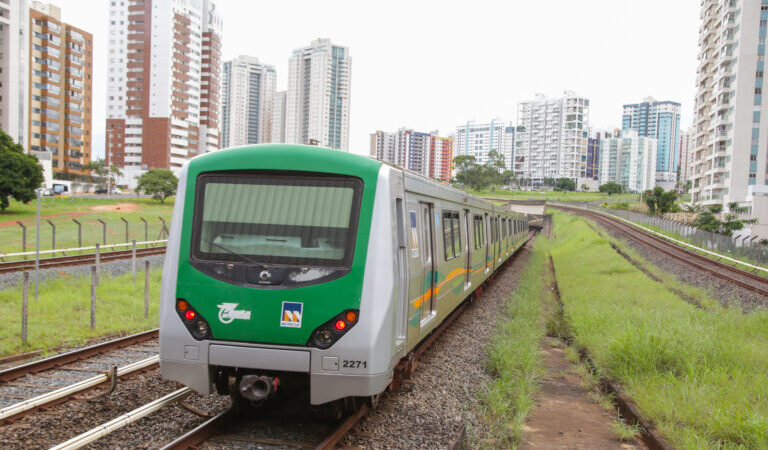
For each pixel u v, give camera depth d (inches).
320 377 224.4
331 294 226.2
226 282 231.5
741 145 2962.6
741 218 2298.2
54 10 3801.7
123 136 4426.7
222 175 245.9
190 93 4549.7
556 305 659.4
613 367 373.1
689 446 236.1
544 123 7204.7
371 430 246.5
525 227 1509.6
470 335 477.7
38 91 3639.3
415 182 301.3
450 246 412.2
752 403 290.2
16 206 2261.3
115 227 1675.7
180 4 4352.9
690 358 358.9
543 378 381.4
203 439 223.3
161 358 235.9
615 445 265.0
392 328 232.5
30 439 218.8
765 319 509.7
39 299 509.0
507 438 264.4
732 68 3061.0
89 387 281.4
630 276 890.1
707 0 3602.4
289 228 236.1
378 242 231.3
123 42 4323.3
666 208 2874.0
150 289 608.4
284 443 226.8
